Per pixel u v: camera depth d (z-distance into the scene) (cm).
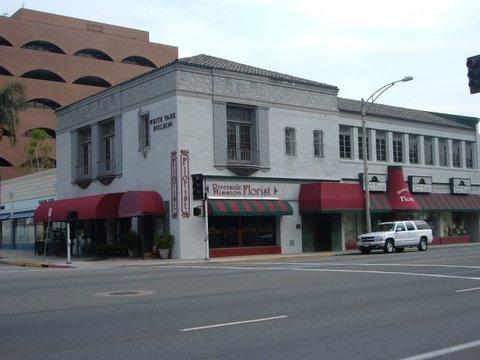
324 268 2125
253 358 745
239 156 3325
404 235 3419
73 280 1816
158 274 2012
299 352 777
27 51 8512
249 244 3338
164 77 3183
